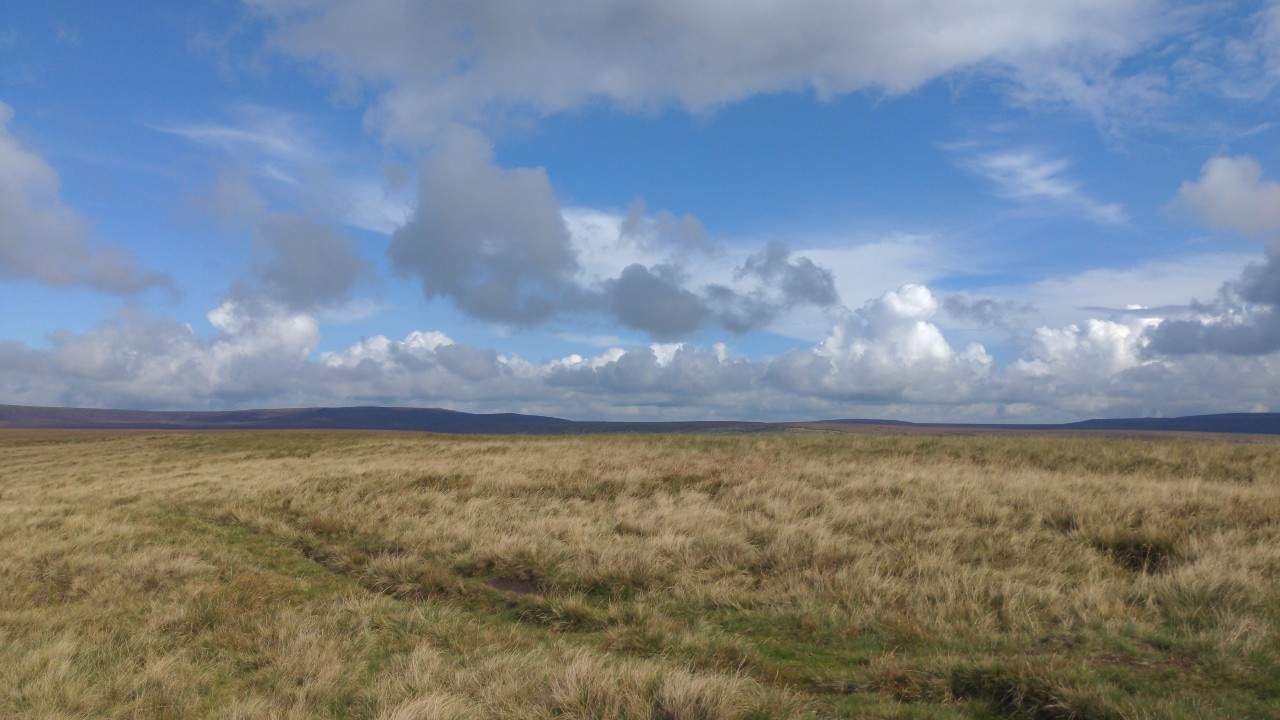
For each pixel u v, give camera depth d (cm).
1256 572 791
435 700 544
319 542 1365
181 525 1636
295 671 654
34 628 823
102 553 1255
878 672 617
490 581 1064
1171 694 528
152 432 6219
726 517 1292
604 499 1619
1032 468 1934
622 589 959
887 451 2438
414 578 1060
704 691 545
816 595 859
